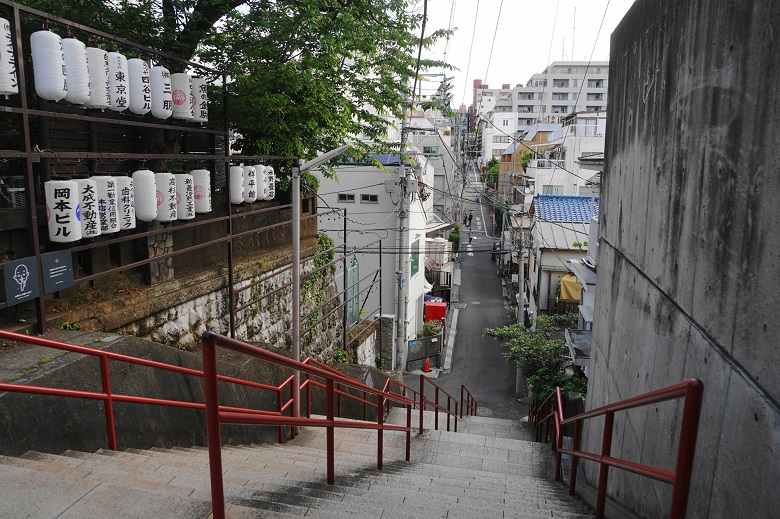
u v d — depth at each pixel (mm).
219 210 8430
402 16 11227
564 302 19047
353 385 4902
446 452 8039
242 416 3057
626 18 5137
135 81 6230
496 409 15914
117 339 5191
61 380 4355
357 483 4855
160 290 6820
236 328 8445
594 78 57594
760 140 2344
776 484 2049
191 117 7203
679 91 3447
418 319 21469
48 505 2752
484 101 75812
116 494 2881
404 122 16812
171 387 5582
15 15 4691
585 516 4238
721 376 2633
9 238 5215
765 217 2273
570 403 10367
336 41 9102
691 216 3156
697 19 3148
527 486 5812
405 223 17406
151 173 6367
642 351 4152
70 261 5328
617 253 5270
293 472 4961
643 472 2600
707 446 2764
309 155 11023
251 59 8820
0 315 5121
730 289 2590
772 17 2264
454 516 4055
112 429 4172
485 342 21922
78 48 5285
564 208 21484
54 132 6301
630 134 4836
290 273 10219
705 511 2754
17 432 3877
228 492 3963
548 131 38562
